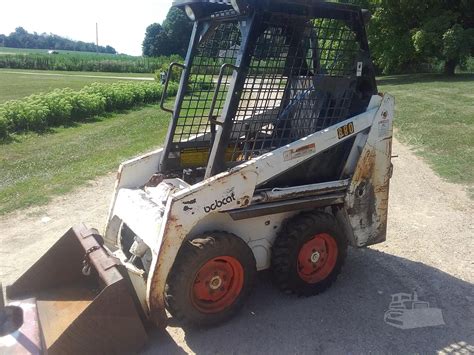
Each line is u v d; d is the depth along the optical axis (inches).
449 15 976.3
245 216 148.5
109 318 127.9
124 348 132.6
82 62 2079.2
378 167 175.2
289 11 147.8
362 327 152.9
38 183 306.2
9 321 114.9
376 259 200.2
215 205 140.3
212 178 139.6
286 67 157.9
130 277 135.9
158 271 134.4
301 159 155.6
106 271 132.3
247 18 144.6
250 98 154.3
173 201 132.6
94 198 279.7
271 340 145.6
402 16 1058.1
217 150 148.6
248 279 151.8
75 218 247.6
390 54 1082.1
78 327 125.0
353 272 188.7
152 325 148.7
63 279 155.3
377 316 159.2
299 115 165.0
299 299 168.4
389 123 173.3
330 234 167.9
